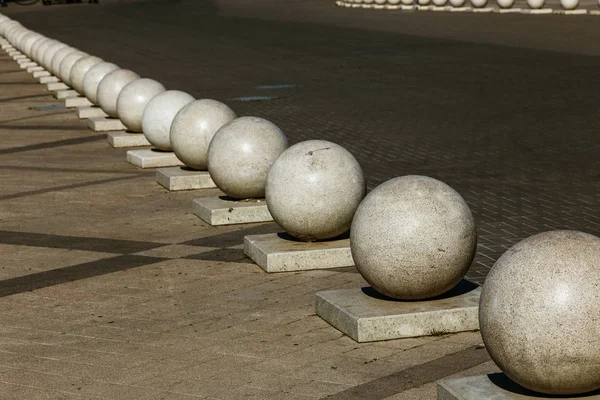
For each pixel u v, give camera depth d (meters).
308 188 13.47
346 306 11.16
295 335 11.05
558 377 7.68
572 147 21.75
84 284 13.41
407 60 42.25
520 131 24.11
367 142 23.67
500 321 7.83
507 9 65.19
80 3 106.25
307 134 25.31
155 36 62.38
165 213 17.77
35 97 38.06
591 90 30.52
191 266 14.14
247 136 16.53
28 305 12.54
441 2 70.81
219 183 16.78
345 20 67.25
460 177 19.12
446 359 10.11
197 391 9.47
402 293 11.02
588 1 70.75
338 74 38.91
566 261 7.75
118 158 24.14
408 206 10.84
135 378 9.88
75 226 16.97
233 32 62.34
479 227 15.32
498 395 8.23
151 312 12.07
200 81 38.97
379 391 9.31
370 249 10.87
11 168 23.09
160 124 22.34
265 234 14.89
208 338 11.03
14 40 58.16
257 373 9.90
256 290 12.86
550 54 41.00
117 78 28.70
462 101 29.80
